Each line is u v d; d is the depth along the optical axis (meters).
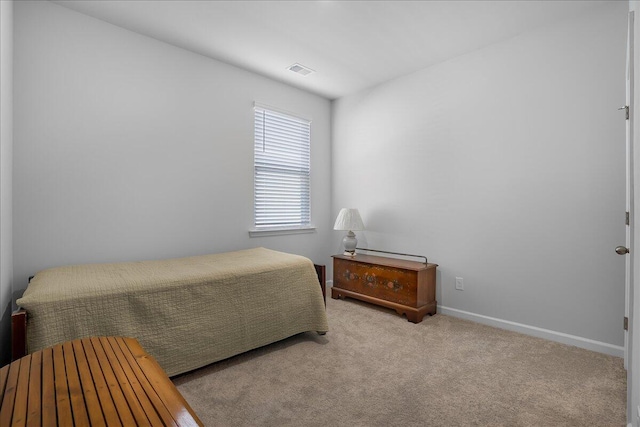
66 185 2.30
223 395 1.73
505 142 2.71
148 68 2.67
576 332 2.37
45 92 2.21
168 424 0.70
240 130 3.28
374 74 3.41
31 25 2.16
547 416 1.55
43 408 0.74
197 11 2.33
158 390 0.85
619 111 2.20
